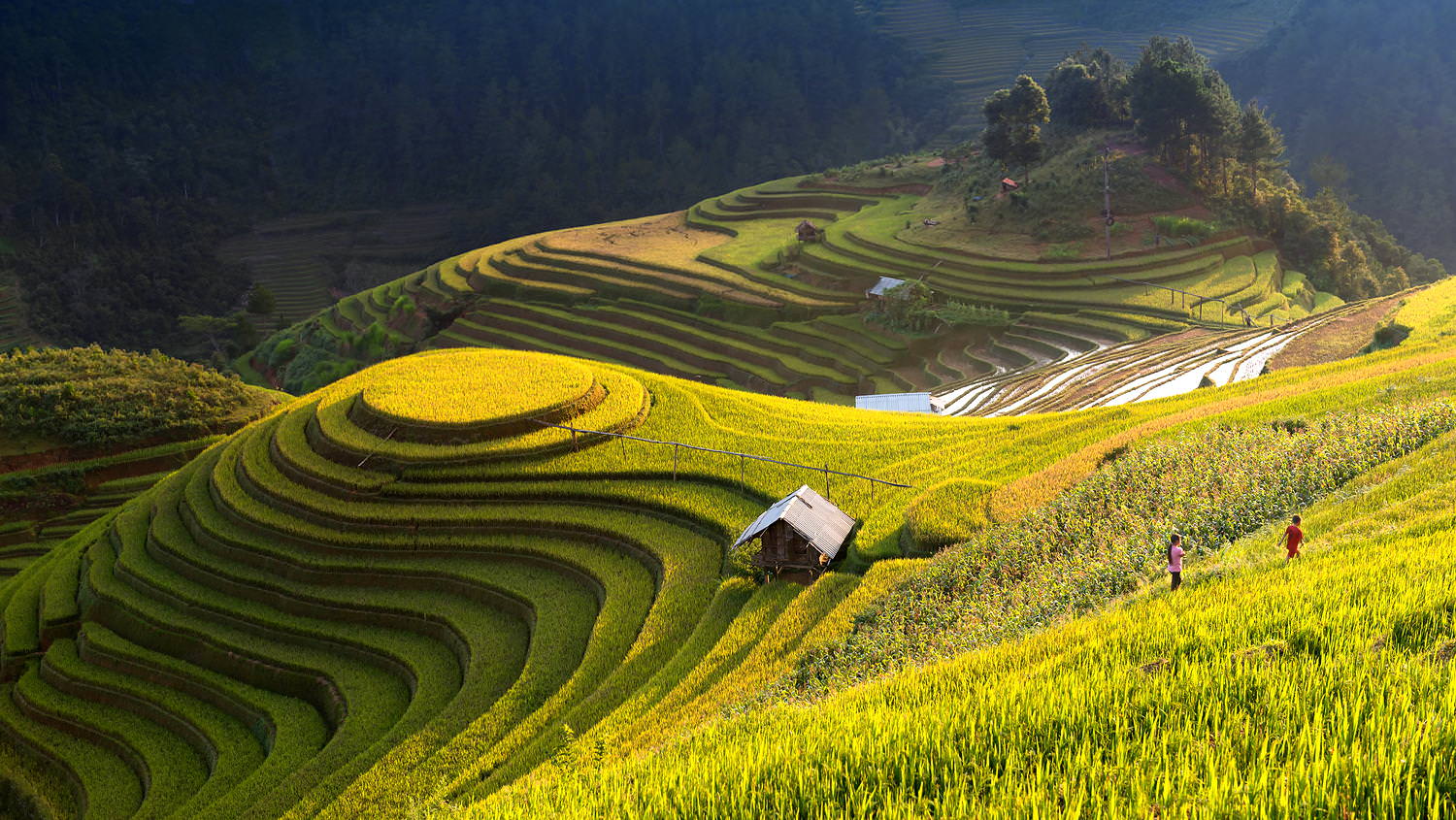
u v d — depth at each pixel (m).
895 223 157.88
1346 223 163.88
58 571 60.31
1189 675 16.70
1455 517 25.05
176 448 79.44
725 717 27.47
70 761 46.16
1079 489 41.41
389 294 170.88
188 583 54.19
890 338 123.25
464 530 53.47
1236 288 119.75
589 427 60.75
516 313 150.00
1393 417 37.41
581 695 37.62
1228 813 11.46
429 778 34.06
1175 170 145.62
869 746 16.00
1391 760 11.65
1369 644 17.02
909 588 37.81
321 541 53.53
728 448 58.41
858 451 57.47
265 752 43.94
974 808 13.02
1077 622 24.83
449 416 59.75
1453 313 72.50
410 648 47.06
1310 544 26.72
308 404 68.38
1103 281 125.06
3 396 78.56
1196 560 30.78
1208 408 50.44
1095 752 14.08
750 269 148.62
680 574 45.97
